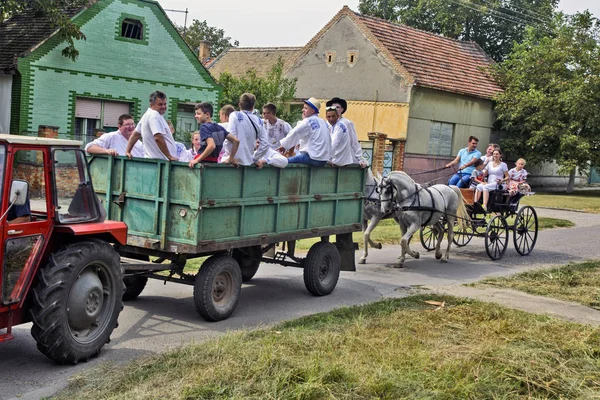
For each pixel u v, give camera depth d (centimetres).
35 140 582
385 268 1223
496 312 879
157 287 959
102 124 2105
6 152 559
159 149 783
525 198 2973
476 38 4581
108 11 2039
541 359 676
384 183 1205
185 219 739
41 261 611
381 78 2800
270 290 991
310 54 3034
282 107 2514
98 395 536
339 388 561
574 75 3100
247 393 541
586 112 3027
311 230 918
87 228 626
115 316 657
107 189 798
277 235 855
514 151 3244
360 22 2862
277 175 843
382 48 2792
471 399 568
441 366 635
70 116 1989
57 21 1783
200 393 532
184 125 2391
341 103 1030
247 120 817
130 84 2142
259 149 839
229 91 2488
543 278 1182
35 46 1867
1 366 606
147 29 2166
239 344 658
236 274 816
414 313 855
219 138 775
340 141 968
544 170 3719
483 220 1416
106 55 2058
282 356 617
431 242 1571
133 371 586
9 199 561
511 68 3384
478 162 1440
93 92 2039
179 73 2288
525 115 3156
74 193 638
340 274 1138
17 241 573
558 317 899
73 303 607
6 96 1916
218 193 752
